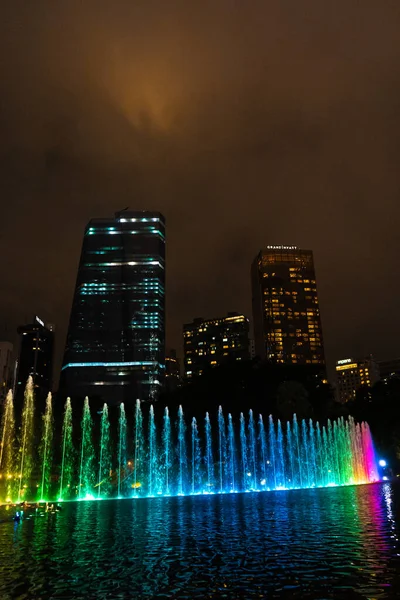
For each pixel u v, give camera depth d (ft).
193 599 47.39
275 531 85.92
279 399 285.64
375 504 133.08
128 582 53.57
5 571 59.47
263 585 51.34
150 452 264.72
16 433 247.09
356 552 65.72
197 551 69.31
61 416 262.47
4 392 645.10
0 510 139.85
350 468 304.30
